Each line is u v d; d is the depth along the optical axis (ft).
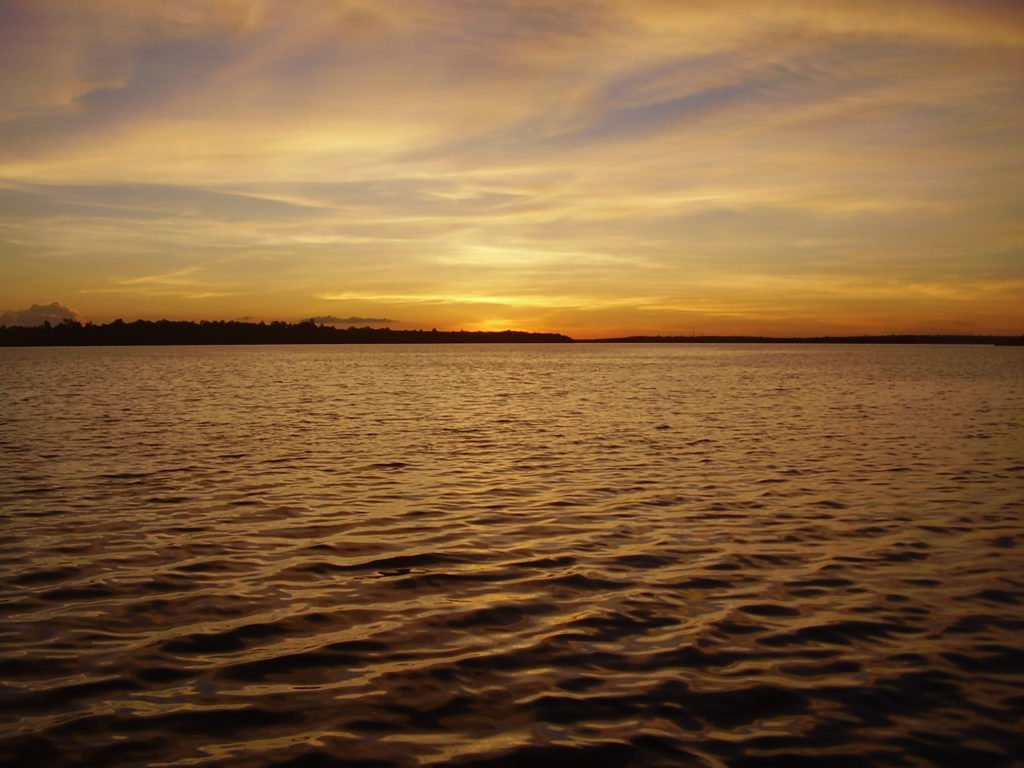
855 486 71.72
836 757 25.35
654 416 141.69
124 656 32.99
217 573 44.62
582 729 27.09
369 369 394.32
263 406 162.30
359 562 47.01
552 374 337.31
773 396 194.59
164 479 74.33
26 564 46.01
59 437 106.83
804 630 36.22
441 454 91.86
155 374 320.09
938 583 43.14
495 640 34.96
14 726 26.91
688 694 29.73
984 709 28.60
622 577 44.19
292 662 32.50
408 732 26.84
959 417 138.72
